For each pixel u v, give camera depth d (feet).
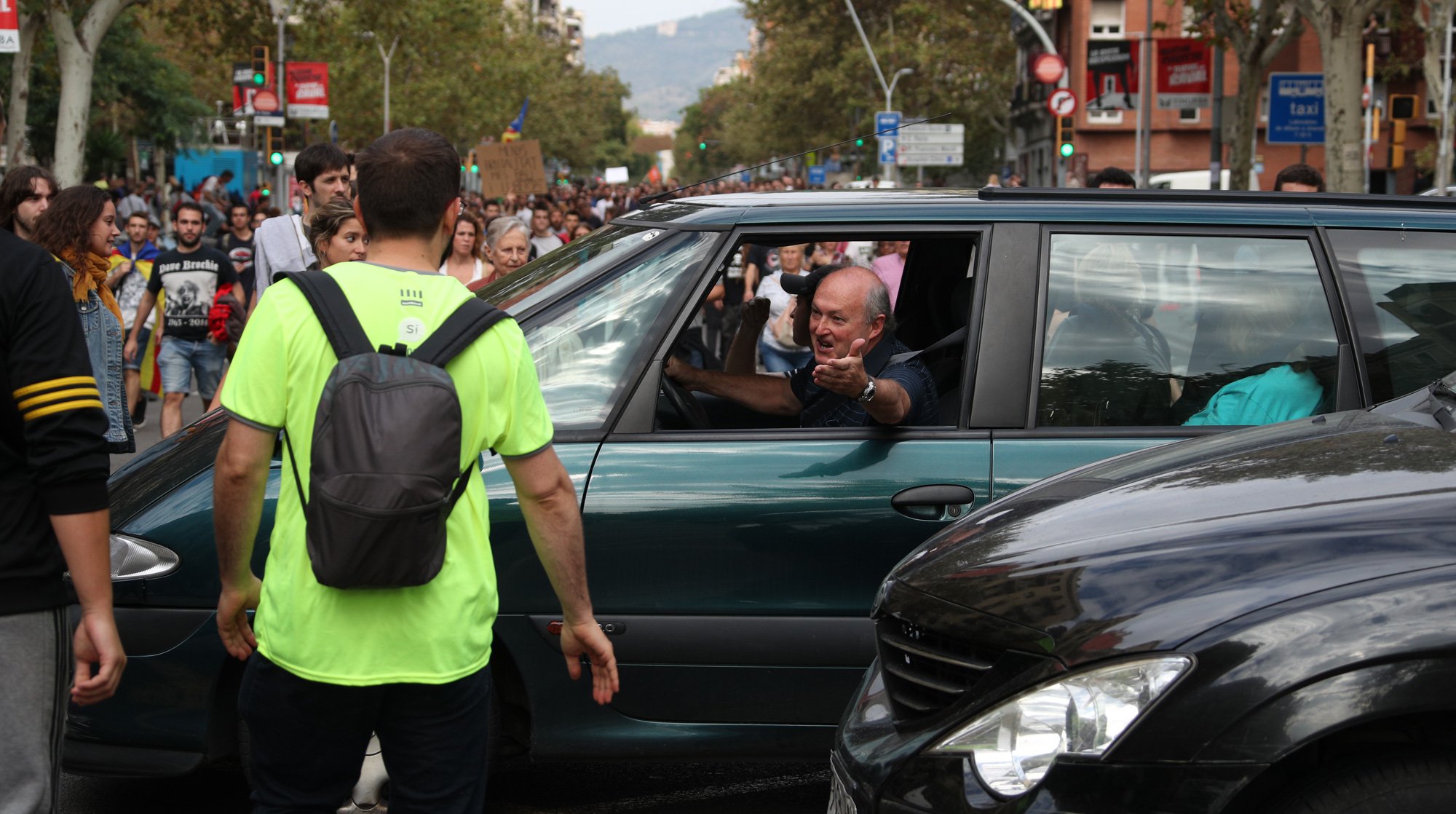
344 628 9.34
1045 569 9.86
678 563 13.60
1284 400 14.17
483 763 10.02
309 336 9.43
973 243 14.66
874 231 14.55
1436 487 9.75
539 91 290.97
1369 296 14.47
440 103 197.26
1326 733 8.47
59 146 86.63
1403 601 8.68
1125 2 185.88
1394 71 127.13
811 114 218.38
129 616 13.53
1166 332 14.42
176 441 14.82
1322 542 9.25
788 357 32.86
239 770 16.62
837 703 13.73
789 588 13.65
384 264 9.86
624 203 136.67
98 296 22.99
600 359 14.19
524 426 9.86
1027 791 8.92
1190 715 8.66
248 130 203.92
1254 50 82.89
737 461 13.74
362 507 8.79
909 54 200.13
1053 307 14.33
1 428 9.34
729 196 15.85
